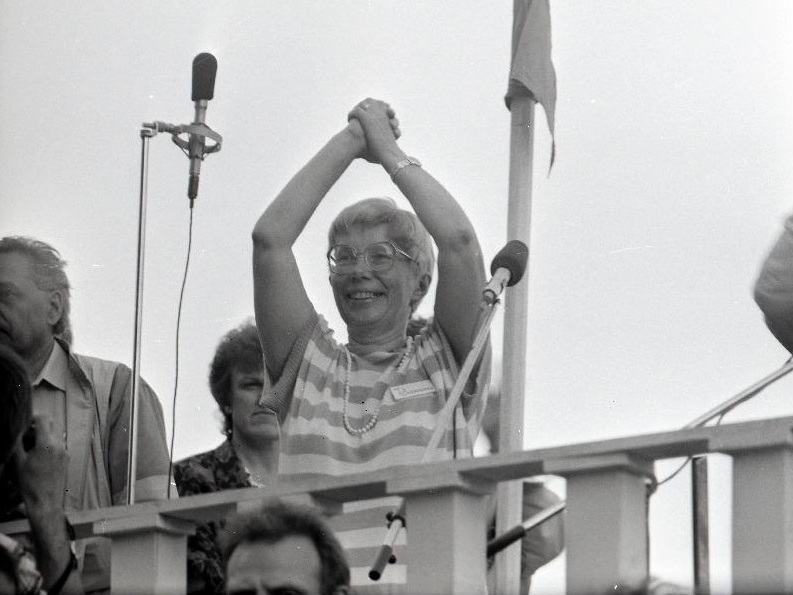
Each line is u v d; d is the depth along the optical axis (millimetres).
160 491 7070
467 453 6566
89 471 6918
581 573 4648
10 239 7215
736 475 4488
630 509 4672
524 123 7738
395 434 6520
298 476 6570
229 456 7539
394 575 6125
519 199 7645
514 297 7469
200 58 7754
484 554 4953
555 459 4715
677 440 4559
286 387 6812
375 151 7145
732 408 5973
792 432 4418
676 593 4703
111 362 7246
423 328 6977
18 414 5480
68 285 7258
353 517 6289
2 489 6160
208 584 6520
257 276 6895
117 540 5473
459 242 6789
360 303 6863
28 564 5375
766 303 7281
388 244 6871
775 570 4387
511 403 7391
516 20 7844
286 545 5133
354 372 6754
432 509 4918
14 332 7000
